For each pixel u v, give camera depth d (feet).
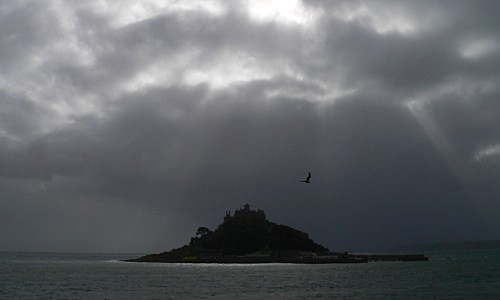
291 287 356.38
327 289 335.26
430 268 593.01
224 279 454.40
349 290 324.80
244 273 554.87
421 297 276.21
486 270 526.98
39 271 629.92
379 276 460.55
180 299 285.64
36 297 302.25
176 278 474.49
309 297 286.66
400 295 288.51
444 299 265.75
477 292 297.94
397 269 589.73
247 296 297.33
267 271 598.34
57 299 291.17
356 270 588.91
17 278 481.87
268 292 320.91
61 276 516.73
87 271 630.74
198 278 472.03
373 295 291.58
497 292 296.71
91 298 294.87
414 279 411.13
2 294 320.50
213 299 284.00
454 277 425.69
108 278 479.41
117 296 305.53
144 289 353.31
